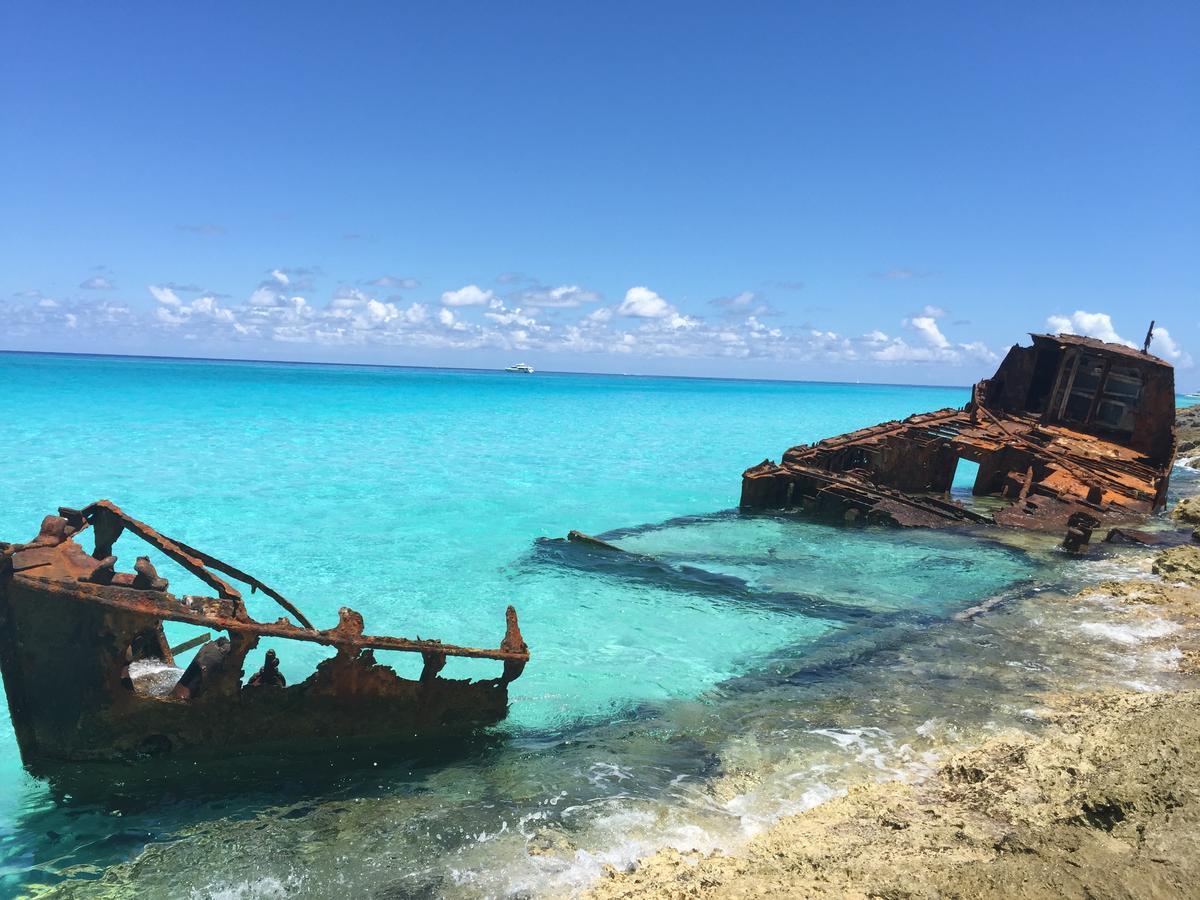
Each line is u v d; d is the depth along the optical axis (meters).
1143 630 10.47
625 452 34.78
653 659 10.03
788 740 7.48
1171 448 20.78
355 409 55.97
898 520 17.50
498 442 36.81
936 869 4.76
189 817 6.25
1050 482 19.30
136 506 18.95
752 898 4.67
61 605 6.30
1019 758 6.48
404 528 17.73
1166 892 4.30
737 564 14.79
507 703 8.16
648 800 6.39
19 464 24.28
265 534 16.77
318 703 7.04
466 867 5.47
